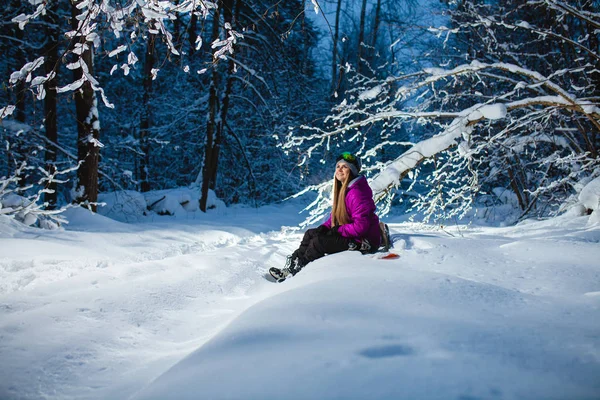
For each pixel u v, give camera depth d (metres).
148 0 2.32
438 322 1.59
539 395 1.06
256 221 9.58
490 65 5.34
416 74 5.52
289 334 1.53
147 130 13.58
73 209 6.58
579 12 5.58
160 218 10.09
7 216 4.64
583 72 6.90
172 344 2.09
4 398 1.55
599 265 2.85
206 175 12.16
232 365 1.31
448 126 5.40
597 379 1.14
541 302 1.97
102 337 2.12
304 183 16.48
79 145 7.27
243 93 15.45
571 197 6.00
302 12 3.04
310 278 2.77
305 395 1.08
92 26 2.32
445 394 1.06
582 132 6.62
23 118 9.69
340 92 17.27
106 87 15.89
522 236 4.37
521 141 7.01
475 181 5.39
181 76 14.64
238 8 11.45
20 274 3.25
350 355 1.31
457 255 3.29
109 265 4.04
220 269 3.75
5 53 10.17
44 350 1.94
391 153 18.05
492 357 1.28
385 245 3.88
